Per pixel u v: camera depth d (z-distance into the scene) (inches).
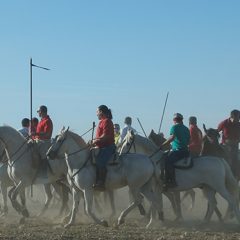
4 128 802.8
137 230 702.5
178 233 681.0
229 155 866.1
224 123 878.4
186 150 748.6
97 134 740.0
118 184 735.1
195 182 740.7
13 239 630.5
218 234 674.8
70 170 740.7
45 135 842.8
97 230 700.0
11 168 805.9
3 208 899.4
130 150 792.3
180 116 752.3
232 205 731.4
